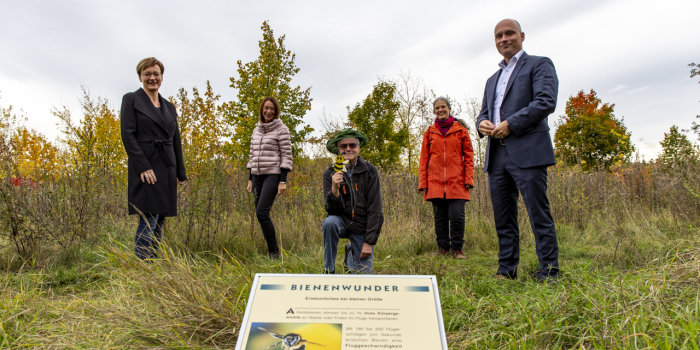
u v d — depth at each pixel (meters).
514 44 3.51
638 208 7.12
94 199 4.69
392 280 1.63
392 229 5.43
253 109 8.00
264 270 3.11
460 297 2.57
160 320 2.13
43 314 2.37
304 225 5.56
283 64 8.54
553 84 3.23
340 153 3.35
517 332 1.98
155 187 3.91
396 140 12.67
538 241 3.26
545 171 3.29
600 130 22.89
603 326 1.89
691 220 5.74
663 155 9.12
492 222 6.27
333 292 1.60
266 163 4.63
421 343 1.47
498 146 3.54
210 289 2.48
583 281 2.62
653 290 2.13
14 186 4.17
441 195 4.78
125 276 2.82
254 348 1.47
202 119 8.25
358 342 1.47
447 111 5.08
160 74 4.12
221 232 4.82
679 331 1.65
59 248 3.97
